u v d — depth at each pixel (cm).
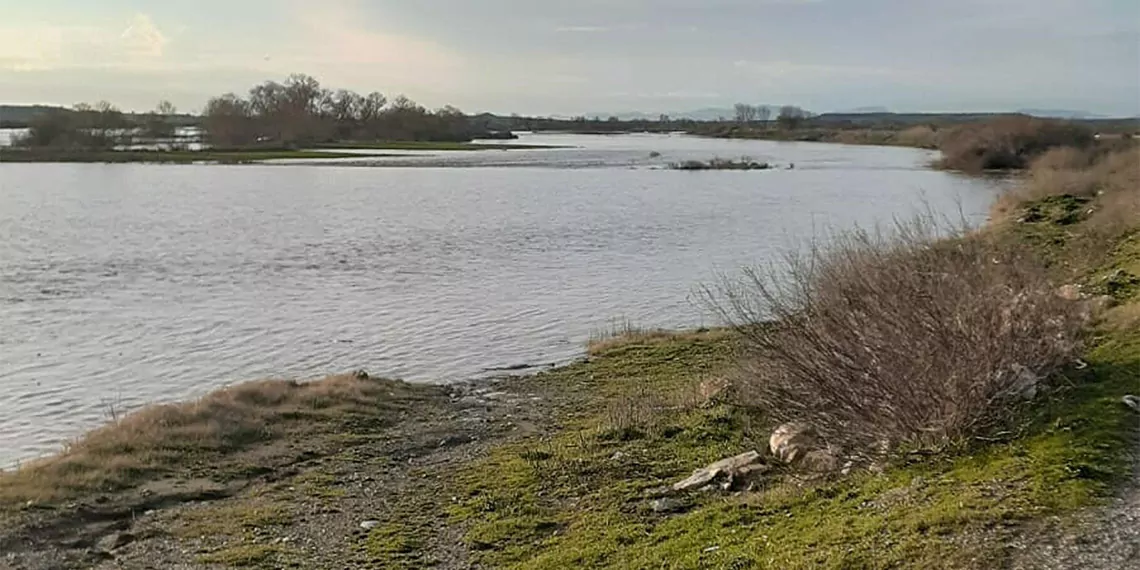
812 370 1038
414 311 2584
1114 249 2045
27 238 4188
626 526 916
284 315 2544
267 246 3972
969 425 886
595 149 13725
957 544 659
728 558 750
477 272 3262
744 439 1164
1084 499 702
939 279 1012
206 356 2094
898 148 13175
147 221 4906
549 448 1259
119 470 1190
